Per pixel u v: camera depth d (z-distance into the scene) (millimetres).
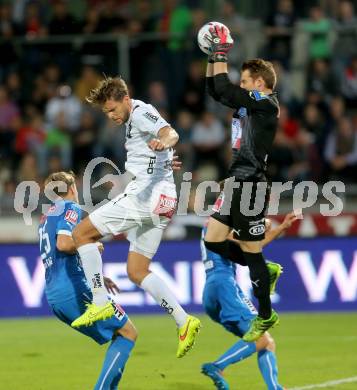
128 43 57062
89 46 57500
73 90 57438
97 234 27188
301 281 48125
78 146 54969
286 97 57281
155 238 27938
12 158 55906
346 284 48406
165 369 33562
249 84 27156
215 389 29938
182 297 47250
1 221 49625
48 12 60875
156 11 61750
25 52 58281
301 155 55188
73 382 31078
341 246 48531
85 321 26156
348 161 55469
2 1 61469
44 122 56688
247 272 46062
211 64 26984
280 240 48094
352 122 56562
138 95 57156
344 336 40688
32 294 46781
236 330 27578
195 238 47906
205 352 37281
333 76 57969
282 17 58750
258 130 26469
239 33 57156
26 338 40969
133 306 47344
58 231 26828
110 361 26578
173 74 57375
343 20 59875
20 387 30234
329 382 30734
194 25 58219
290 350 37375
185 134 55719
